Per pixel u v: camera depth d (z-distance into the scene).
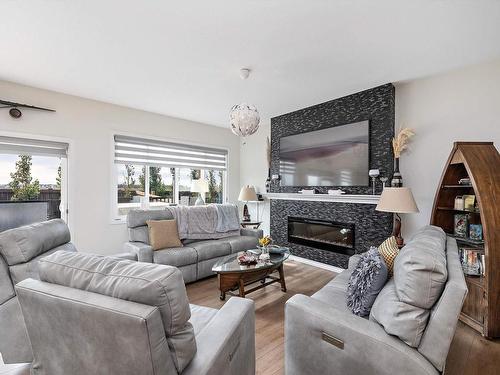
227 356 1.17
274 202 4.70
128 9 1.86
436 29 2.10
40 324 0.99
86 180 3.74
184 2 1.79
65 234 2.09
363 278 1.57
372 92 3.40
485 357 1.85
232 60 2.63
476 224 2.56
